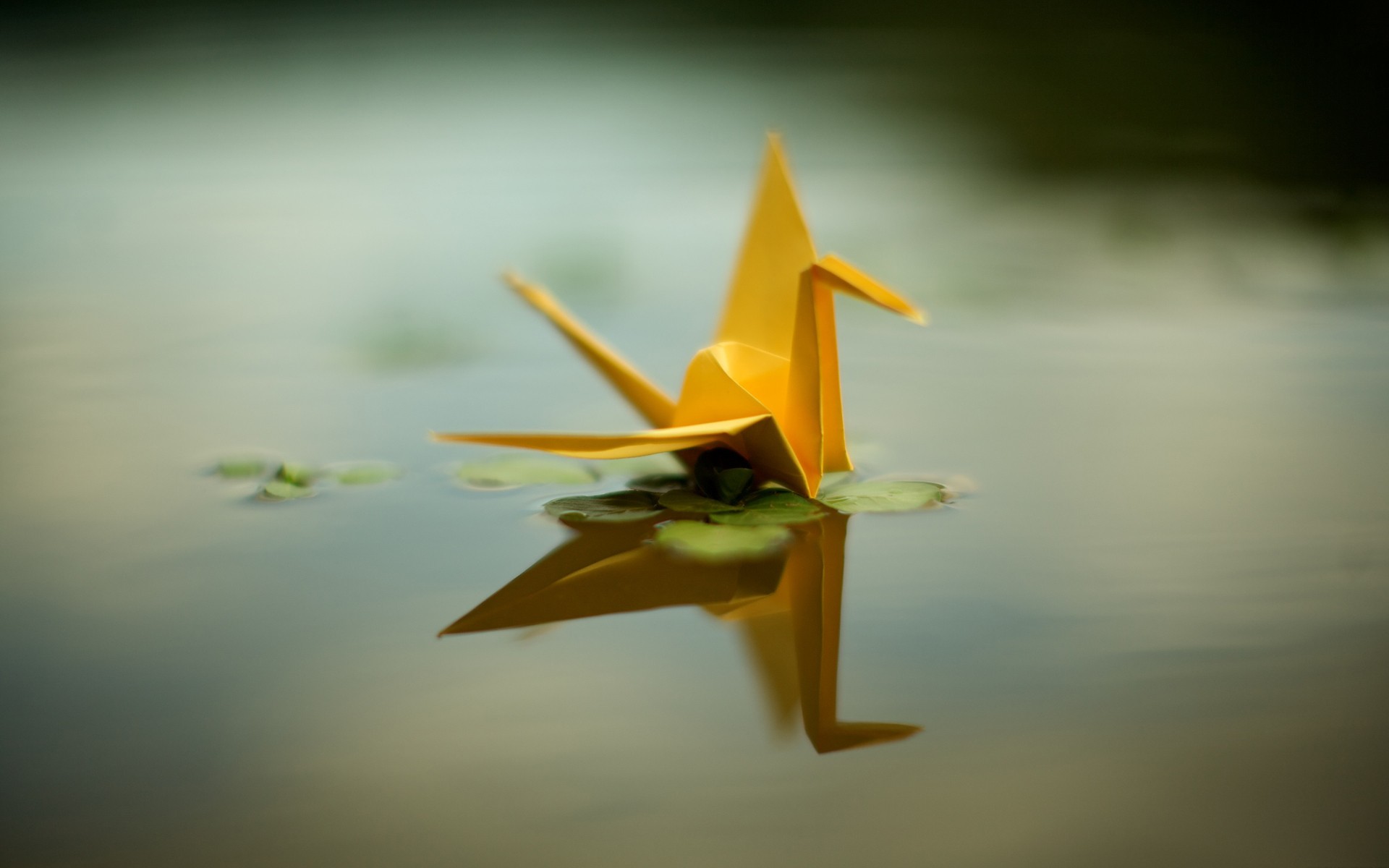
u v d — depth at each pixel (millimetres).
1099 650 827
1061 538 870
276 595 848
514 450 924
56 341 1044
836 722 810
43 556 865
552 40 3184
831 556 864
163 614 841
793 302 891
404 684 819
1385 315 1057
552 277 1296
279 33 3256
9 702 814
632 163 2029
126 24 3357
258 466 914
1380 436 929
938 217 1624
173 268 1357
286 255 1438
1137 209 1636
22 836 786
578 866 781
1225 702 812
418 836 786
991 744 804
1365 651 825
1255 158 1980
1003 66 2783
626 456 869
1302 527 874
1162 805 791
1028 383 988
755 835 787
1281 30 2969
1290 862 781
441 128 2318
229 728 808
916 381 993
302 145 2176
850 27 3363
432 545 869
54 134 2209
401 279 1302
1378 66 2598
